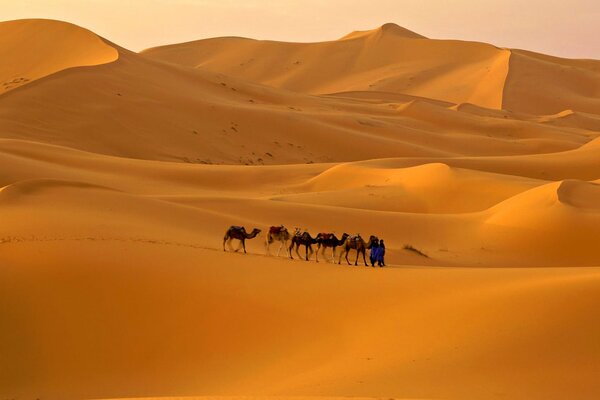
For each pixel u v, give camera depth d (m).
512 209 160.12
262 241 117.94
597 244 142.38
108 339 70.06
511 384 52.44
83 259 79.94
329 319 68.38
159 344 68.88
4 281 76.62
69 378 66.31
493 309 63.94
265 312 70.69
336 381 53.94
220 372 63.53
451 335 61.06
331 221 155.25
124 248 84.31
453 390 51.22
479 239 150.75
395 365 56.50
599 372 54.16
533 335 59.12
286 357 63.31
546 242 145.50
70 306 73.75
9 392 64.94
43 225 95.12
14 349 69.56
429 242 151.25
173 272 78.31
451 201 196.50
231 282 76.62
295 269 82.75
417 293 71.56
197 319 71.12
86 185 127.56
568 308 62.00
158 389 63.09
